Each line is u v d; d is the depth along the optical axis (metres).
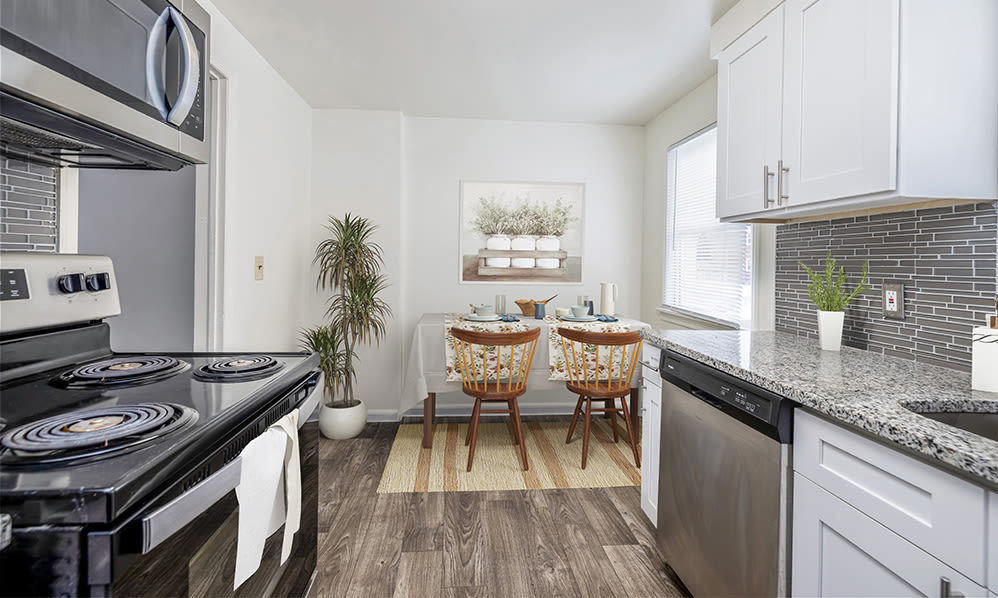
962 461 0.76
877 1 1.31
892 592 0.93
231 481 0.89
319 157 3.67
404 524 2.21
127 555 0.67
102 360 1.43
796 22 1.63
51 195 1.46
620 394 2.85
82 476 0.68
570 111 3.69
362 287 3.36
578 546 2.04
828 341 1.75
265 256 2.85
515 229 3.95
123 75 1.17
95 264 1.42
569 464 2.93
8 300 1.14
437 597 1.71
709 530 1.52
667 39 2.52
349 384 3.46
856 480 1.01
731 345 1.84
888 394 1.13
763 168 1.80
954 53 1.28
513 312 3.95
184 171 2.83
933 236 1.52
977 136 1.30
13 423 0.89
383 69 2.95
